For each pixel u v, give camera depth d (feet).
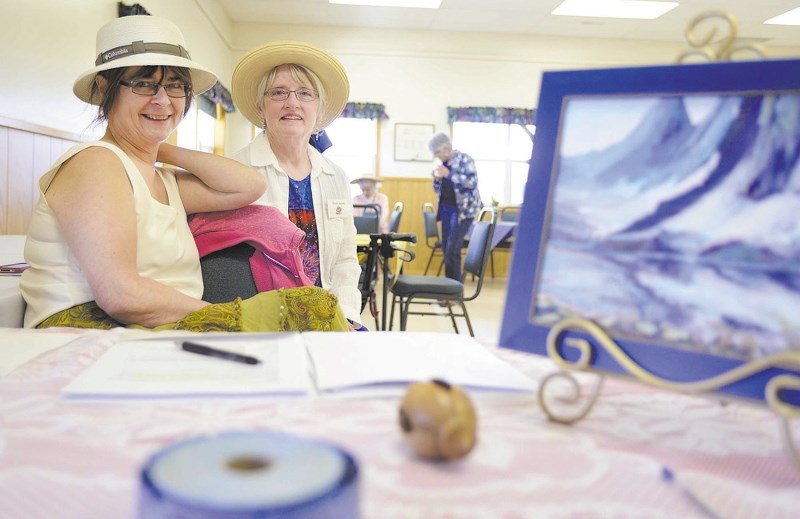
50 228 3.97
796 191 1.51
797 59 1.51
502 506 1.17
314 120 6.80
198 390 1.79
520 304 1.80
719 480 1.30
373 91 29.12
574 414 1.73
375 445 1.45
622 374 1.59
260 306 3.91
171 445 0.94
